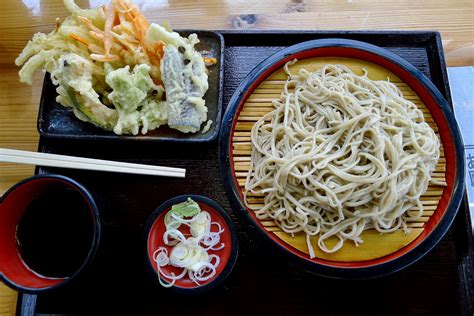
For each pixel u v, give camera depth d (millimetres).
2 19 486
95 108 410
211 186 416
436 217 385
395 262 357
